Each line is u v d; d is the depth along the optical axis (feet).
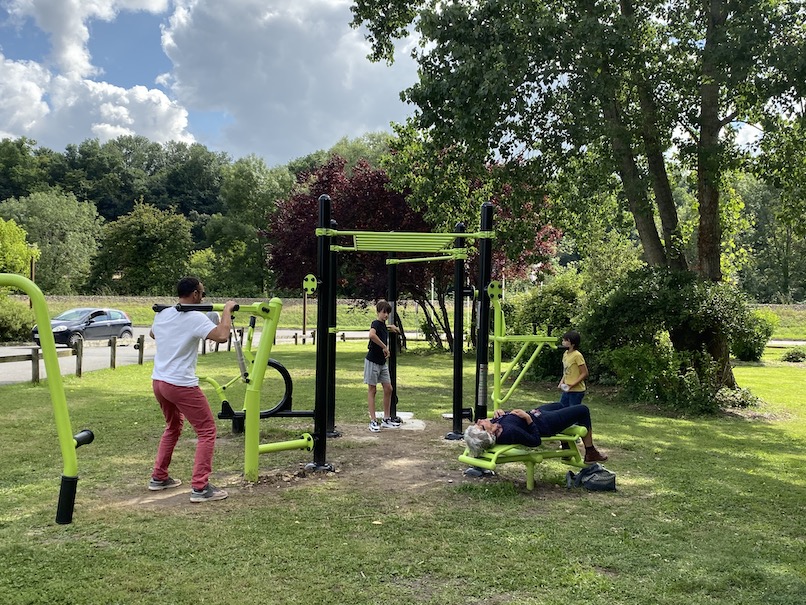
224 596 10.95
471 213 47.93
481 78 36.81
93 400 34.17
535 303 60.34
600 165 40.88
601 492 18.30
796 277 188.75
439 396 38.50
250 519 14.97
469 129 38.06
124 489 17.42
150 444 23.15
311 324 142.92
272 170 236.84
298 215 75.61
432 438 25.27
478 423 18.24
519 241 46.24
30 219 195.11
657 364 37.52
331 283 25.54
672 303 37.99
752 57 34.58
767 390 46.80
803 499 18.01
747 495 18.31
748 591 11.66
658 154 42.34
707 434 28.81
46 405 31.96
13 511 15.40
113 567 12.07
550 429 18.72
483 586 11.58
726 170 41.70
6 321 80.79
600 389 43.73
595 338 40.60
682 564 12.85
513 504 16.76
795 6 35.37
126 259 208.23
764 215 190.19
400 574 12.01
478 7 38.24
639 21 38.29
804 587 11.84
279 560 12.55
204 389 40.42
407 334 118.21
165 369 16.29
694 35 41.14
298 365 57.11
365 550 13.12
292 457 21.68
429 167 44.83
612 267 70.44
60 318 83.56
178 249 211.41
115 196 325.83
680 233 43.55
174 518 14.97
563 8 39.32
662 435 28.19
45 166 325.83
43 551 12.78
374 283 71.82
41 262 193.26
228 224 215.92
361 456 21.93
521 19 37.42
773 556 13.48
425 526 14.76
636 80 39.75
